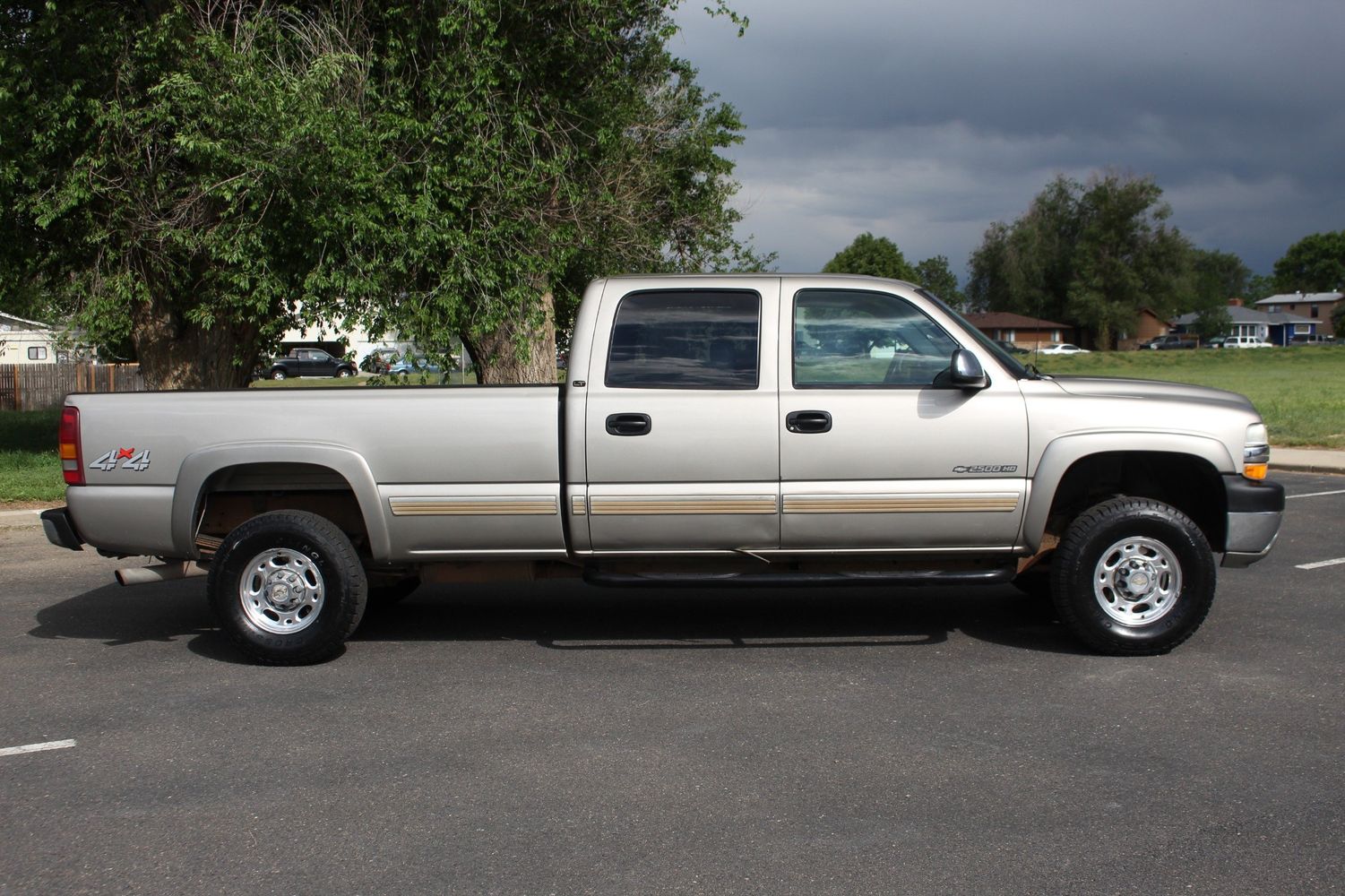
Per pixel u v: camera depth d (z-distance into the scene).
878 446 5.80
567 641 6.46
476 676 5.75
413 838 3.83
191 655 6.27
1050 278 97.06
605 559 6.05
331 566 5.93
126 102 12.96
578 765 4.48
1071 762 4.43
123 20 13.09
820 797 4.12
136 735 4.91
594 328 5.96
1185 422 5.84
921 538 5.89
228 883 3.53
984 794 4.13
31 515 11.20
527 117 14.36
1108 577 5.91
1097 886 3.42
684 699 5.32
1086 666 5.77
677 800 4.11
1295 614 6.84
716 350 5.93
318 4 13.81
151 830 3.93
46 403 32.72
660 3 16.34
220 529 6.45
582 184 16.28
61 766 4.55
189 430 6.00
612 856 3.67
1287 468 14.52
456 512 5.92
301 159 12.16
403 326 13.16
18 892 3.49
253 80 12.00
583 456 5.83
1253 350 72.75
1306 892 3.37
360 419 5.93
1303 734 4.71
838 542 5.90
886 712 5.07
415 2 13.73
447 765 4.50
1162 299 91.25
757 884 3.46
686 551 5.94
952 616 6.93
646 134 19.92
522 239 14.36
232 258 12.45
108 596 7.93
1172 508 5.91
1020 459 5.82
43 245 14.96
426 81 13.80
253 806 4.12
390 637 6.62
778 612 7.12
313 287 12.62
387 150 13.25
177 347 14.99
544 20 14.93
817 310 5.97
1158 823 3.86
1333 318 123.50
